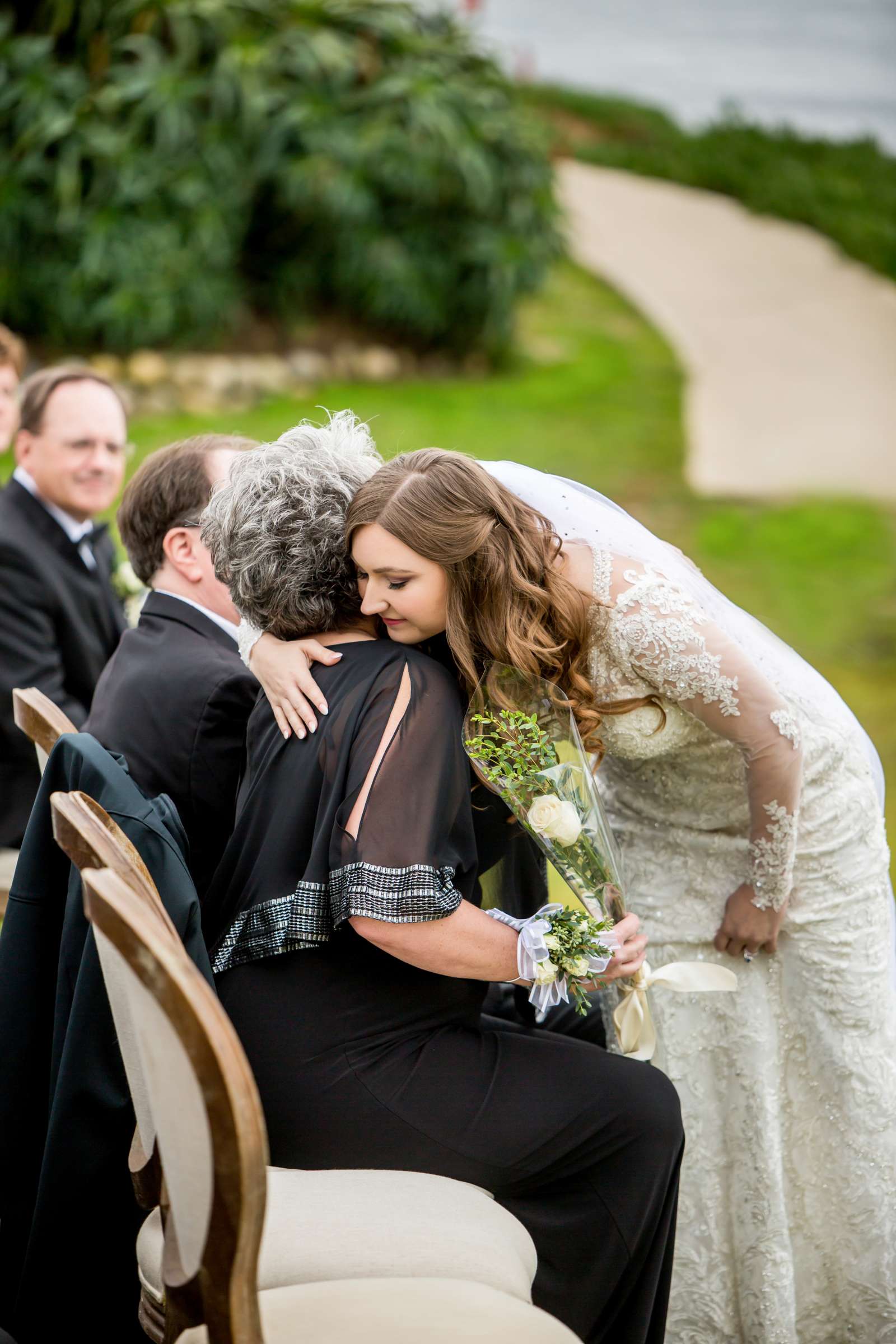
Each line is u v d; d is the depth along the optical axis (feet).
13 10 25.14
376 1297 4.61
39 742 6.22
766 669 7.03
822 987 7.02
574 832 5.80
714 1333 7.13
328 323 27.89
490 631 5.93
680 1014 7.09
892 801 14.89
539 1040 5.94
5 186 23.85
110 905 3.93
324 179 26.00
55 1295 5.42
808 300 35.50
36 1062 5.67
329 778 5.59
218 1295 4.00
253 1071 5.56
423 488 5.79
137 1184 5.17
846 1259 7.17
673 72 53.83
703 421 27.58
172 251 24.68
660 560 6.69
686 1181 7.08
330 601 6.06
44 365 24.67
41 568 10.01
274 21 26.48
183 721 7.02
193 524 7.57
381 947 5.33
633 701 6.59
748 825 7.11
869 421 27.89
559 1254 5.66
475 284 27.89
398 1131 5.49
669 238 40.14
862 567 21.52
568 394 28.35
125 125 24.70
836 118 48.91
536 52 55.36
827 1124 7.13
